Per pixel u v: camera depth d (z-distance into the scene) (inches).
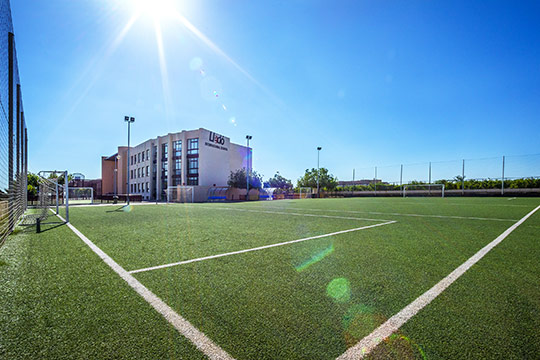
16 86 335.3
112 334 75.7
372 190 1712.6
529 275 126.6
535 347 68.6
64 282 119.0
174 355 65.9
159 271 134.6
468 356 65.2
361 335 75.1
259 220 367.2
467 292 105.8
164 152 1555.1
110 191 1982.0
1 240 198.1
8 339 73.2
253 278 123.9
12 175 280.4
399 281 119.0
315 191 1989.4
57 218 401.1
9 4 269.1
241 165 1750.7
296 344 70.9
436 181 1443.2
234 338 73.7
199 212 516.1
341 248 186.4
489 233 247.3
